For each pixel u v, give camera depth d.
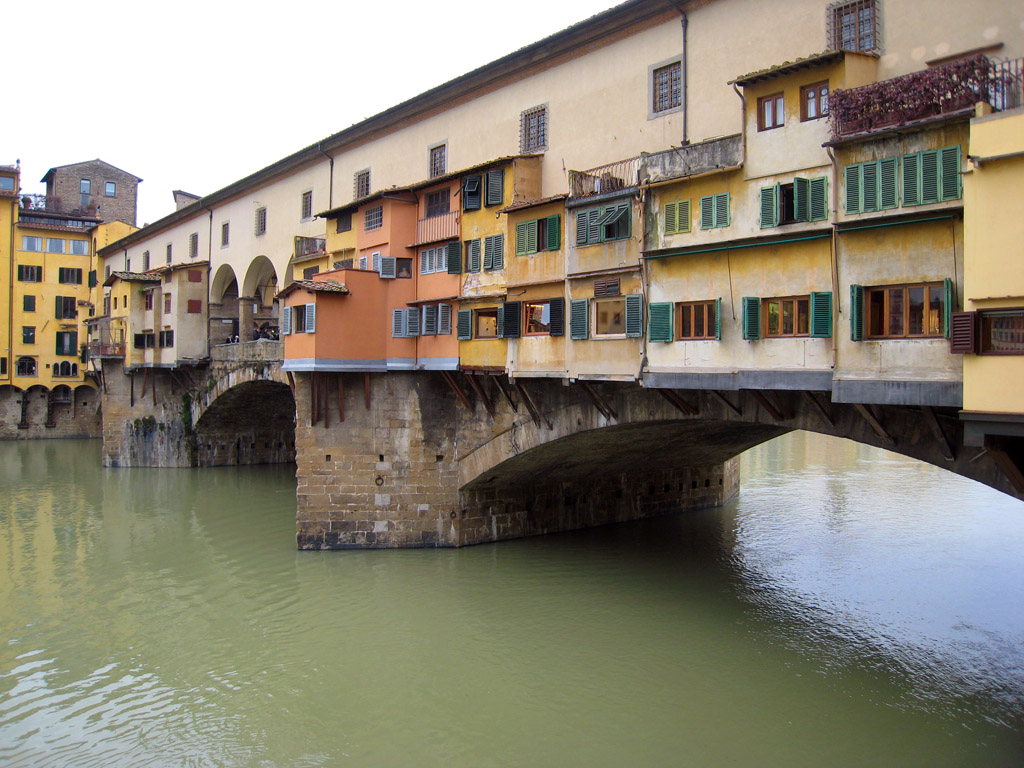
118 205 71.75
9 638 19.80
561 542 28.06
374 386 26.42
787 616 20.78
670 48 20.27
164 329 46.19
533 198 23.33
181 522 32.56
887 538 28.56
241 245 42.22
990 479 14.12
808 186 15.17
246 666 18.11
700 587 23.17
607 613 21.06
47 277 65.88
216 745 14.80
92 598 22.80
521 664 18.06
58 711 16.09
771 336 15.93
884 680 16.95
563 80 23.36
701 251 17.11
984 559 25.44
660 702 16.20
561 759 14.20
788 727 15.09
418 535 26.44
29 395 65.75
